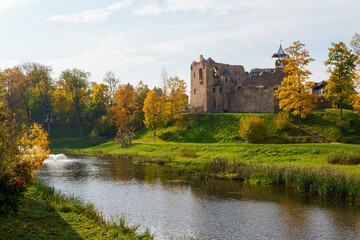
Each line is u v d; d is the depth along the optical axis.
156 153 57.50
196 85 90.44
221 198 26.12
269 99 74.06
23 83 86.69
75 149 75.00
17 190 14.98
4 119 15.77
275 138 59.34
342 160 34.38
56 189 29.88
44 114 91.12
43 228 14.61
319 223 19.28
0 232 13.09
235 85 89.31
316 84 79.06
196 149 54.94
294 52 58.78
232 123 70.56
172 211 22.44
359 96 51.59
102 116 92.50
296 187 27.94
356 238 16.80
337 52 56.16
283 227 18.73
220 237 17.19
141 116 88.00
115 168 44.12
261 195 26.84
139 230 18.23
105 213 21.83
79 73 92.25
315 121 62.72
